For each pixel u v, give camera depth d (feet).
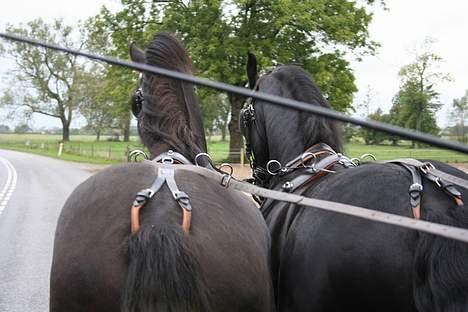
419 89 116.47
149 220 8.51
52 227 42.32
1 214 49.34
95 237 8.80
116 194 9.32
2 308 22.89
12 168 113.80
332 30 94.58
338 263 9.29
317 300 9.71
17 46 188.44
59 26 179.52
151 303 7.84
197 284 8.11
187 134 11.34
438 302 8.03
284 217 11.82
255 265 9.29
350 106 100.73
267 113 14.67
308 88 13.84
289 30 95.76
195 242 8.55
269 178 14.84
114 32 102.73
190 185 9.65
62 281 8.81
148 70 7.67
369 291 8.99
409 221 8.32
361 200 9.52
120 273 8.39
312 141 13.44
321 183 11.09
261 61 91.71
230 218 9.45
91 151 162.71
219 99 112.57
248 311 9.04
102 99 113.09
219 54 92.73
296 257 10.25
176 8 97.14
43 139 273.33
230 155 92.99
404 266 8.61
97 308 8.52
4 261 31.07
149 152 11.51
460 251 8.04
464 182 9.21
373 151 54.24
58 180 86.74
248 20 95.71
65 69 198.08
